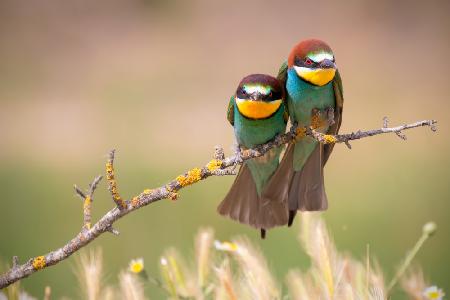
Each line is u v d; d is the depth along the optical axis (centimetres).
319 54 663
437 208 1228
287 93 684
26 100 2194
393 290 583
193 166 1525
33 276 922
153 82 2289
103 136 1845
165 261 588
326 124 695
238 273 640
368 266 554
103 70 2416
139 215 1158
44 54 2534
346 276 569
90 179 1434
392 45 2573
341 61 2509
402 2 2636
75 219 1201
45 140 1875
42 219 1197
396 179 1410
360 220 1180
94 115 2019
